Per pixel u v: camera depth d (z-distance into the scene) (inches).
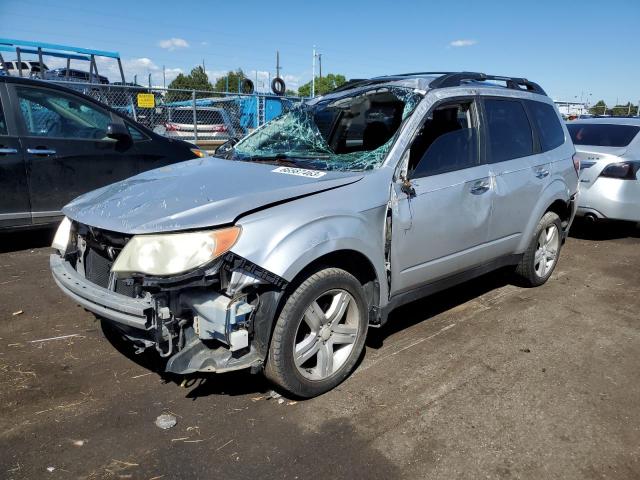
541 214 187.9
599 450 106.3
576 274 223.3
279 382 115.8
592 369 139.6
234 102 487.2
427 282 149.9
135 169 249.8
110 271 114.6
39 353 140.0
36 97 225.3
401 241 135.1
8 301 174.4
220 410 116.6
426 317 172.6
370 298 134.4
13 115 218.1
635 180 265.4
